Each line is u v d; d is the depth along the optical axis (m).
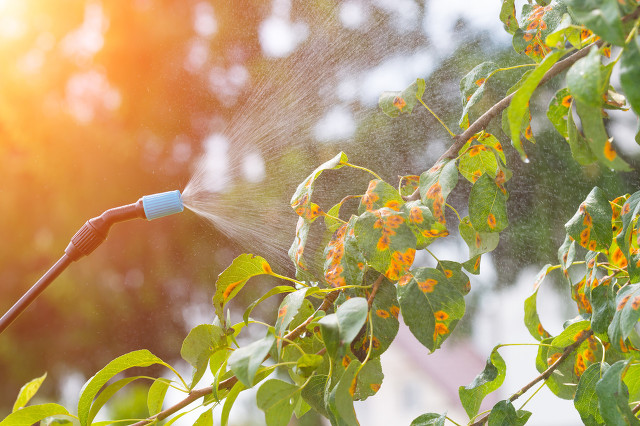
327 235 0.96
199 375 0.80
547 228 3.33
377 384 0.79
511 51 3.29
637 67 0.54
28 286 5.52
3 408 5.42
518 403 2.34
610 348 0.92
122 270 5.05
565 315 2.98
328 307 0.84
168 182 5.10
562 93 0.79
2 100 5.59
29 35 5.83
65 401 5.43
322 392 0.81
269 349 0.67
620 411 0.70
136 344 5.12
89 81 5.58
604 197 0.82
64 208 5.41
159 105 5.12
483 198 0.85
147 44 5.19
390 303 0.79
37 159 5.51
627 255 0.76
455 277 0.86
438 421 0.85
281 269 1.74
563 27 0.69
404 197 0.90
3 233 5.47
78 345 5.24
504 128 0.88
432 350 0.74
